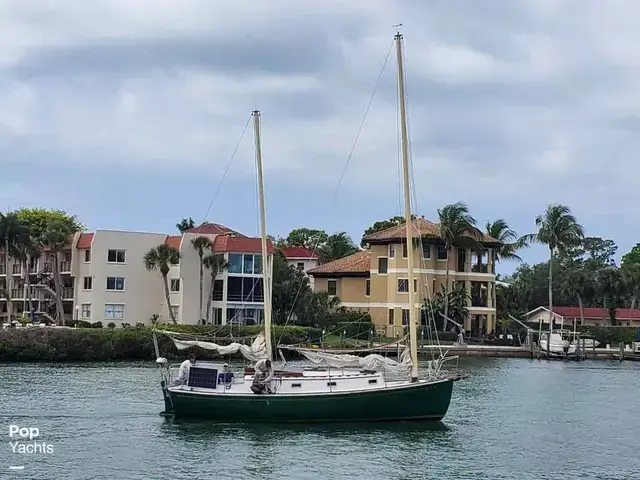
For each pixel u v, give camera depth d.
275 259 111.94
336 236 160.50
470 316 108.50
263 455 35.72
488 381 69.44
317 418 41.88
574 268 173.75
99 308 103.25
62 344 82.12
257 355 44.69
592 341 111.25
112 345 84.38
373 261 110.69
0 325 110.38
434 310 102.56
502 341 106.69
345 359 44.69
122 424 42.06
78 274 105.38
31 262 115.31
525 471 34.62
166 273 100.06
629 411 52.75
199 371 42.91
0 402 48.81
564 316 150.50
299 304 107.62
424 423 42.84
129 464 33.88
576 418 49.19
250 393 41.94
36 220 130.50
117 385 59.28
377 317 109.56
